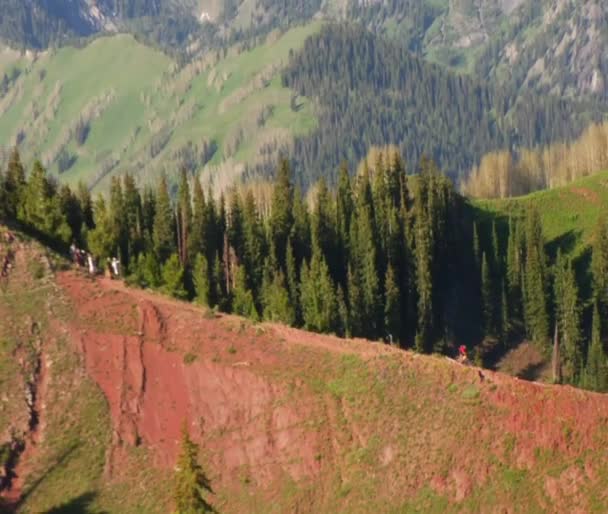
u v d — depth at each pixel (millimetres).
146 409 100500
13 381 101188
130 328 104562
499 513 89250
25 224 127438
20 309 106438
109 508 94062
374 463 93500
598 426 91812
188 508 86000
